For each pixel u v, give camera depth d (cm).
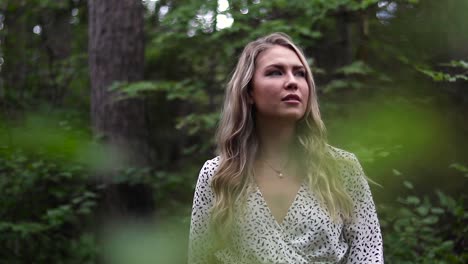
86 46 881
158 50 648
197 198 230
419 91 479
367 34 510
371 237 218
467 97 461
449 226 426
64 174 483
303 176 217
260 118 221
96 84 620
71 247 508
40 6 793
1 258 502
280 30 505
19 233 497
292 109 213
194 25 568
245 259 212
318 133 220
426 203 399
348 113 478
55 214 490
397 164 427
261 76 218
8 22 815
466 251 411
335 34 540
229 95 228
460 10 456
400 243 392
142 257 402
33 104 741
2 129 442
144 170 554
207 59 620
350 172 220
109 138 602
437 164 442
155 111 714
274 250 208
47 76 814
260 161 221
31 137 441
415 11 488
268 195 215
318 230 208
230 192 217
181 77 682
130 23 624
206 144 590
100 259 507
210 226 223
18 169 487
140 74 627
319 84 523
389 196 439
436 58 481
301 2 516
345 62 538
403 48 497
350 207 214
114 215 563
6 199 512
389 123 437
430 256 383
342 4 493
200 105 642
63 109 734
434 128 431
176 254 405
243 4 554
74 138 454
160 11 722
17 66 810
